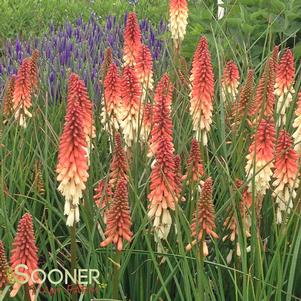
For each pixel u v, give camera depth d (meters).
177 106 1.37
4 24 3.14
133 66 1.48
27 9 3.28
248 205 1.04
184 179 1.04
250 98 1.22
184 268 0.89
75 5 3.42
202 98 1.16
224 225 1.04
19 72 1.32
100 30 2.52
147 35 2.46
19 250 0.83
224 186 1.11
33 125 1.39
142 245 1.05
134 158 1.16
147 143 1.17
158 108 1.03
